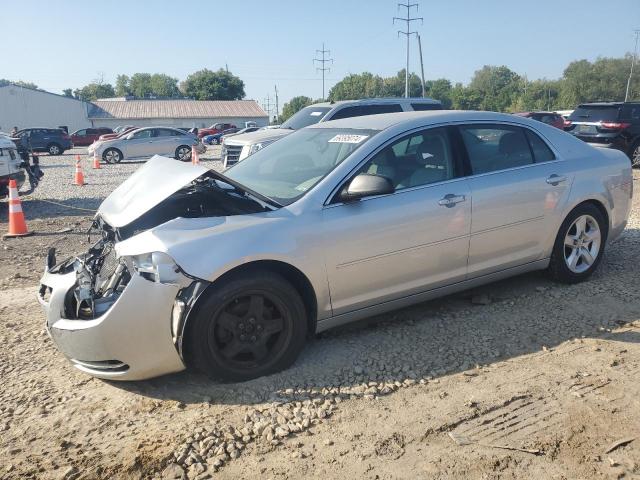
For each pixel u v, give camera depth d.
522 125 4.76
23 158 11.70
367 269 3.82
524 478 2.62
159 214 3.91
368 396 3.35
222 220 3.50
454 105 100.19
